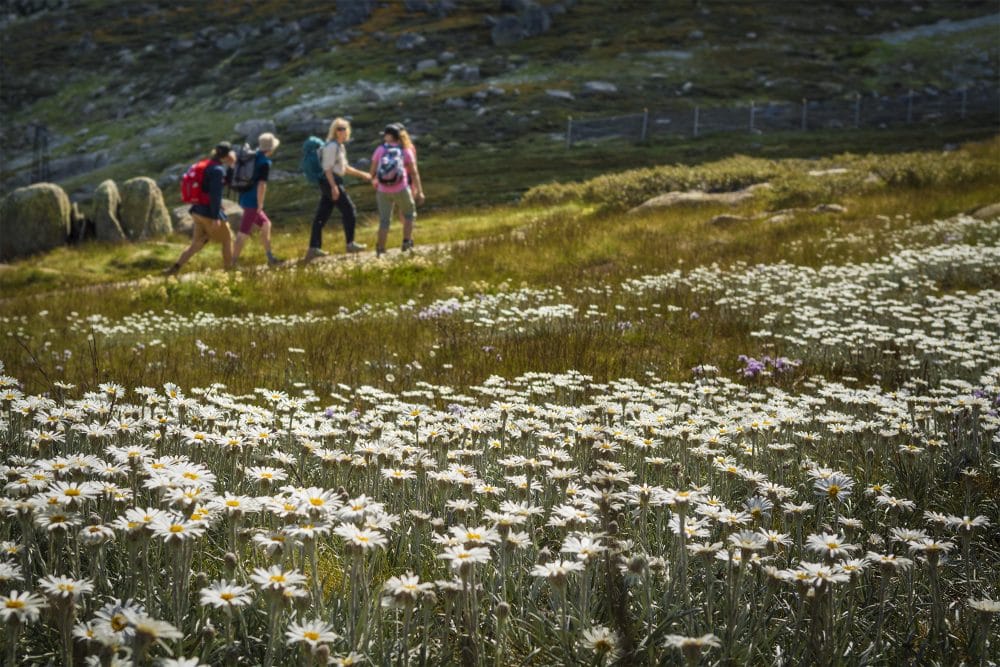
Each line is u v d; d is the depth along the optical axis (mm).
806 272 11492
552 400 5652
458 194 35188
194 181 15617
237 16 90812
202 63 79500
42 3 102625
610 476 2951
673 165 39281
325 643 2039
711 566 2498
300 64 73062
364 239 22328
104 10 98562
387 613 2527
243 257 20016
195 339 9320
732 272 12273
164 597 2414
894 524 3217
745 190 22125
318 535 2580
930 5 79312
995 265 10719
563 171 39656
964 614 2762
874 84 58594
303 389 6406
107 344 9445
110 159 59219
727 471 3270
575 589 2684
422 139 49938
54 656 2195
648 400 5238
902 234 14469
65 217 23312
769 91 57250
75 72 82062
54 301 13586
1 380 3758
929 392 5453
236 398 5523
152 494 2871
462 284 13500
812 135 46750
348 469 3266
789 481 3750
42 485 2541
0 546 2352
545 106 54750
